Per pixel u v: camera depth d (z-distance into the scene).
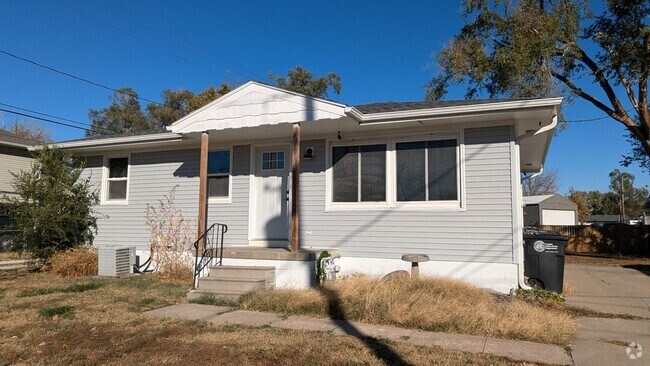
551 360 4.79
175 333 5.80
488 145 8.68
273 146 10.70
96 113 42.44
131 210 12.23
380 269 9.28
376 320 6.36
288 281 8.57
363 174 9.72
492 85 19.77
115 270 10.88
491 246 8.49
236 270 8.53
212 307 7.41
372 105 11.02
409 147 9.38
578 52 18.52
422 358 4.79
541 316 6.23
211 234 11.02
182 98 40.03
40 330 5.95
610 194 78.62
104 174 12.77
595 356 4.94
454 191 8.96
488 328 5.86
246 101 9.44
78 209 12.10
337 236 9.71
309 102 8.80
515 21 17.92
